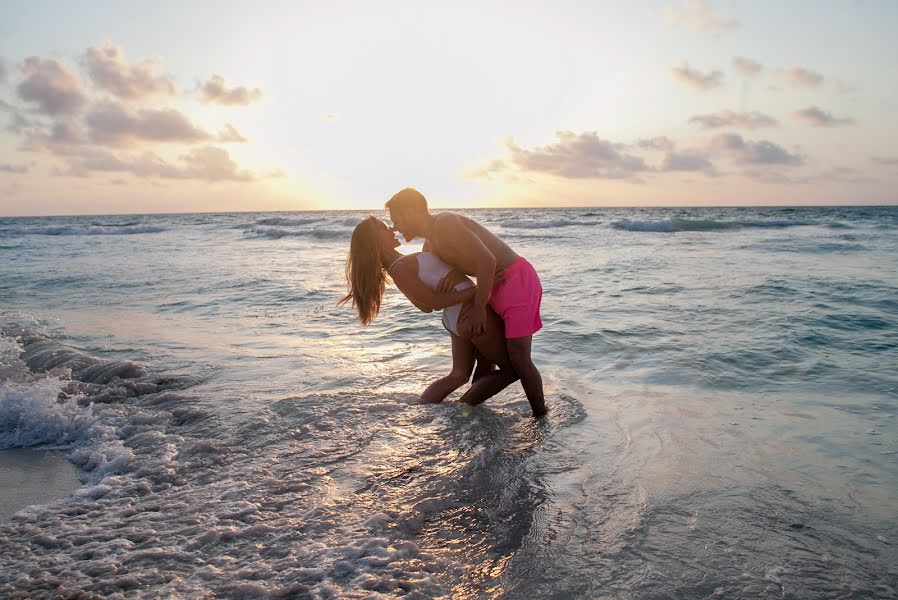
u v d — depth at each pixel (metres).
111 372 4.14
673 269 10.77
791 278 8.92
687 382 3.94
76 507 2.27
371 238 3.21
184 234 29.94
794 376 4.06
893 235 20.70
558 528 2.11
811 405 3.47
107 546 1.97
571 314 6.40
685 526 2.13
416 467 2.60
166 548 1.96
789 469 2.61
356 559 1.89
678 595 1.74
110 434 3.09
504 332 3.36
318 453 2.76
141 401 3.63
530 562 1.90
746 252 14.49
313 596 1.70
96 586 1.74
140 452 2.82
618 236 22.69
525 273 3.33
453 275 3.24
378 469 2.58
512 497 2.35
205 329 6.08
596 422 3.20
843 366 4.28
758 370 4.22
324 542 1.99
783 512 2.23
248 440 2.94
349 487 2.41
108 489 2.42
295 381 4.05
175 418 3.30
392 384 3.96
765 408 3.42
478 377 3.70
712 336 5.23
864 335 5.20
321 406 3.42
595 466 2.64
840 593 1.74
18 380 4.05
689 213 64.38
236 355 4.88
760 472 2.58
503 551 1.97
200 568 1.84
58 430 3.21
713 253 14.39
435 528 2.11
